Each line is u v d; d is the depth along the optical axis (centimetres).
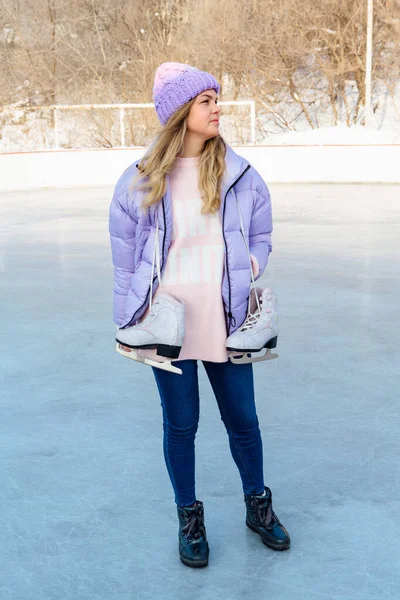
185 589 241
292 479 315
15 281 762
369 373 450
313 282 723
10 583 246
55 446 355
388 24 2708
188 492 257
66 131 2803
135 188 235
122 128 2153
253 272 248
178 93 230
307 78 2842
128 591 241
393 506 291
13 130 2831
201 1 2822
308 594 236
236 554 260
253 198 244
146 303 242
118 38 2934
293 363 471
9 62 2939
